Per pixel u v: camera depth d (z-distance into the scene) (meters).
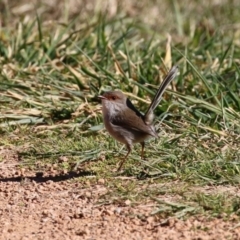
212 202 14.12
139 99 19.30
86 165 16.84
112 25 27.05
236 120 18.19
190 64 19.47
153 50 23.06
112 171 16.31
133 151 17.11
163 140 17.44
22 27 25.42
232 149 16.78
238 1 31.92
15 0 30.42
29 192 15.60
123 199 14.65
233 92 19.53
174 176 15.64
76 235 13.30
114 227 13.54
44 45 23.48
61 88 20.08
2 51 23.56
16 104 20.12
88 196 15.05
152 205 14.35
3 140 18.48
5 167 17.03
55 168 16.81
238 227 13.22
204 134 17.73
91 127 18.42
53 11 30.50
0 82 20.94
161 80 20.62
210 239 12.74
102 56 22.67
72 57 22.73
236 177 15.27
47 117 19.56
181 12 31.23
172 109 19.08
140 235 13.14
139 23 29.36
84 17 29.70
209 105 18.53
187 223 13.45
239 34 27.73
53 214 14.34
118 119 16.02
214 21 30.25
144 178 15.77
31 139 18.50
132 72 21.25
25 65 22.62
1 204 15.08
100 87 20.17
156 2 31.20
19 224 13.98
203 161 16.09
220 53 23.69
